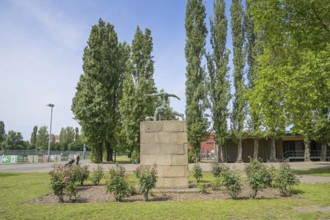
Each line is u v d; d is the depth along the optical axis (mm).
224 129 35938
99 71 37375
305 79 14648
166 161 11336
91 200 9469
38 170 26844
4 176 19281
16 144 73250
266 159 39750
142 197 9852
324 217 6711
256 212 7289
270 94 16984
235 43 37156
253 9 18562
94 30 38531
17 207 8297
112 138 38938
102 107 35719
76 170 13164
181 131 11484
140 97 35812
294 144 42906
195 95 35344
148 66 39344
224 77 36312
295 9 16922
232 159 39219
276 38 18016
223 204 8383
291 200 8977
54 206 8406
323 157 38406
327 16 16578
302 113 18188
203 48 36562
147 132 11547
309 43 16672
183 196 9977
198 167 14234
